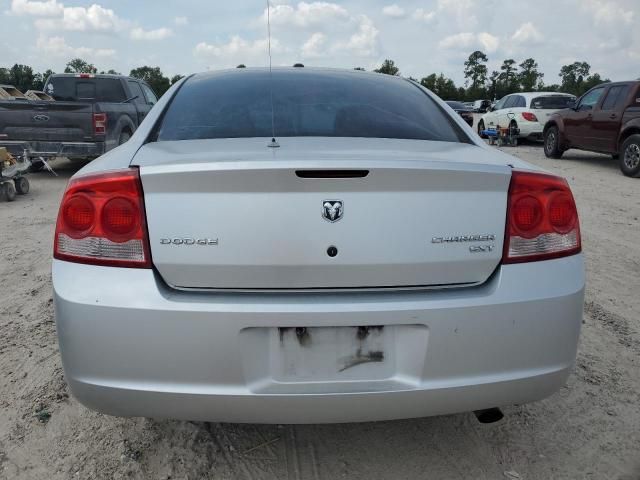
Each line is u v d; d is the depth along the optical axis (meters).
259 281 1.89
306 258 1.87
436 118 2.78
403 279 1.93
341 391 1.92
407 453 2.48
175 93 2.89
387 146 2.28
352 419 1.97
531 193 2.02
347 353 1.92
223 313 1.84
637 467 2.39
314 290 1.91
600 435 2.60
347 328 1.91
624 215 7.29
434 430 2.64
